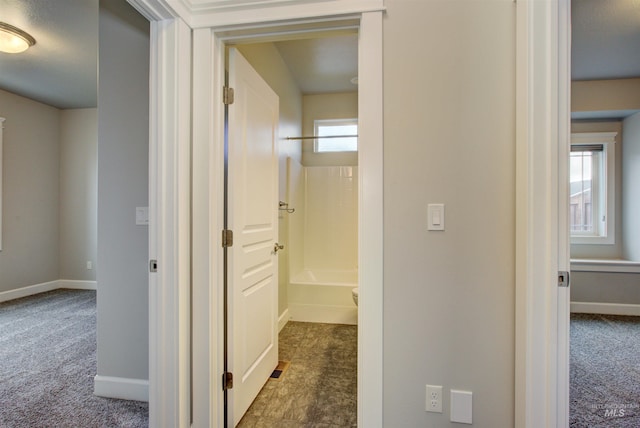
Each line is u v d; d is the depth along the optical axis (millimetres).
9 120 4094
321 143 4305
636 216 3389
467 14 1346
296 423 1728
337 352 2631
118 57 1935
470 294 1338
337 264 4121
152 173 1451
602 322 3129
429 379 1361
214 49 1522
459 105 1348
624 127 3561
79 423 1699
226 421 1631
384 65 1383
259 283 2020
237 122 1698
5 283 4070
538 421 1173
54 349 2611
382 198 1381
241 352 1737
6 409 1813
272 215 2242
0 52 2990
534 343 1180
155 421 1435
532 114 1183
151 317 1453
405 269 1373
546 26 1171
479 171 1335
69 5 2289
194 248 1504
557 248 1158
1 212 4020
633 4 2145
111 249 1943
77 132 4691
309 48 3020
